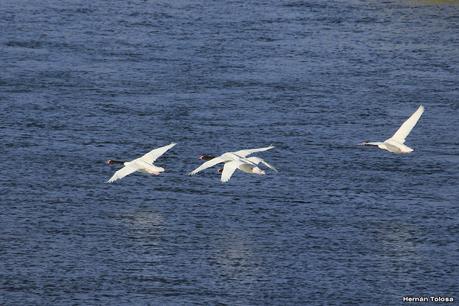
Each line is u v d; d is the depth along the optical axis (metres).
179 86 66.06
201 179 54.38
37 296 43.97
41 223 49.72
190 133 59.31
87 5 82.50
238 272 45.88
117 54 71.50
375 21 78.06
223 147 57.75
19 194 52.34
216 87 65.94
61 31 75.94
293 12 80.62
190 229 49.41
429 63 70.12
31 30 76.00
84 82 66.44
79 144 57.88
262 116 61.59
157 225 49.72
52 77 67.19
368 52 72.06
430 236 49.12
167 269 45.97
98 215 50.59
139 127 60.06
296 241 48.44
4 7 81.31
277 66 69.50
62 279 45.12
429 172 55.28
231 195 52.69
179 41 74.19
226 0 84.25
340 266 46.47
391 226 49.94
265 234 49.00
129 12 80.62
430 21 78.00
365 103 63.78
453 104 63.59
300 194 52.84
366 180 54.34
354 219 50.56
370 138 59.03
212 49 72.62
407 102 63.94
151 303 43.44
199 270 45.91
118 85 66.06
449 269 46.41
